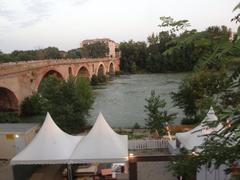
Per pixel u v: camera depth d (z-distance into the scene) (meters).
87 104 34.44
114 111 48.00
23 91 50.22
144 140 23.66
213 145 3.90
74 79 34.94
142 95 64.88
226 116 3.28
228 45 2.51
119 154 16.30
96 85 92.00
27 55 122.62
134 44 141.50
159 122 26.56
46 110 31.88
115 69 132.75
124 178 18.00
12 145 23.12
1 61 100.81
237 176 3.54
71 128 31.69
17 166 18.23
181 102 26.23
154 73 124.69
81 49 175.25
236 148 3.68
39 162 16.59
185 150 4.58
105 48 175.50
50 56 144.50
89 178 18.30
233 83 3.54
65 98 32.00
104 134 17.34
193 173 4.16
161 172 18.48
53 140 17.73
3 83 44.50
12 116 43.94
